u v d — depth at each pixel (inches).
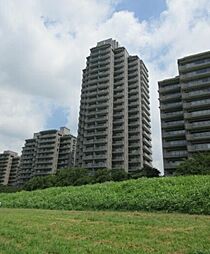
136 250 332.2
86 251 328.2
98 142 3922.2
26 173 5546.3
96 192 1089.4
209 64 3002.0
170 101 3243.1
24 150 5753.0
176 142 2955.2
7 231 466.6
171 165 2847.0
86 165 3850.9
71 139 5285.4
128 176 2546.8
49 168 5049.2
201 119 2881.4
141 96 4360.2
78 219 617.6
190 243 364.2
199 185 899.4
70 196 1098.1
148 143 4259.4
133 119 4141.2
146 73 4793.3
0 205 1263.5
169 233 434.0
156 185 1007.6
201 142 2778.1
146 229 473.1
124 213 741.9
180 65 3184.1
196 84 2992.1
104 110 4089.6
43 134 5364.2
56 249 335.3
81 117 4372.5
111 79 4315.9
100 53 4547.2
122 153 3865.7
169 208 794.2
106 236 419.5
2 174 6456.7
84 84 4549.7
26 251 327.3
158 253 319.3
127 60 4596.5
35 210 942.4
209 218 598.5
